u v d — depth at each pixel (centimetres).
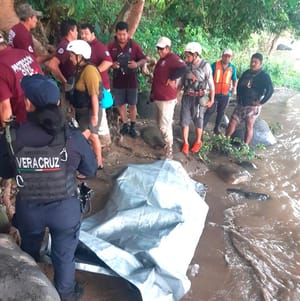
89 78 424
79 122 449
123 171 453
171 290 330
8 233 342
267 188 556
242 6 1066
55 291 264
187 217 403
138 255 338
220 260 395
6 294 244
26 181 259
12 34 421
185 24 1103
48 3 629
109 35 693
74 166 269
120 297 332
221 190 538
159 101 564
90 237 339
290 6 1120
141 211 383
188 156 611
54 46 641
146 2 951
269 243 432
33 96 250
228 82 661
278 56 1636
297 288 369
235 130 706
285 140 745
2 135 264
